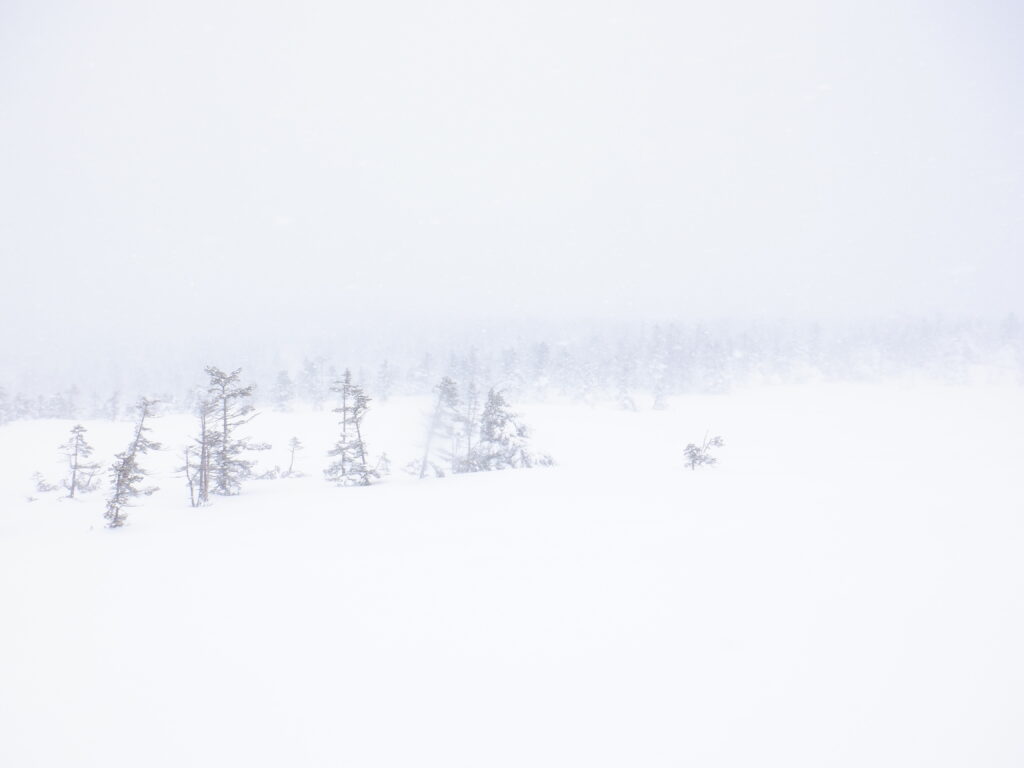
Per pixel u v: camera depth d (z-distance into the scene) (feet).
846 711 16.28
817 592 26.17
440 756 15.34
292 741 16.61
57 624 28.04
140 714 18.74
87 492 106.01
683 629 22.82
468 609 26.81
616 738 15.65
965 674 18.03
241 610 28.99
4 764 15.94
